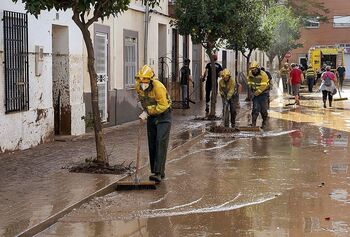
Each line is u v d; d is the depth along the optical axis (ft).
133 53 66.64
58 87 49.75
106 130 56.18
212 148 47.91
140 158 39.83
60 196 28.40
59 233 23.70
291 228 24.40
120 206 28.17
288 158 42.57
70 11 49.16
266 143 50.80
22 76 41.57
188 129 58.49
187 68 82.58
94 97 35.27
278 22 141.18
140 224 25.16
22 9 41.60
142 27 69.10
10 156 39.24
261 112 60.18
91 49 34.88
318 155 43.86
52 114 46.70
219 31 64.18
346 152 45.29
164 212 27.14
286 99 112.78
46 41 45.34
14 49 40.50
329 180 34.40
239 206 28.25
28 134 42.75
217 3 62.90
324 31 208.95
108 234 23.66
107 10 34.19
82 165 35.63
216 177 35.55
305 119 72.69
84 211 27.04
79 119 51.42
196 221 25.63
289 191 31.50
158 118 33.35
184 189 32.12
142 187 31.91
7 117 39.68
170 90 82.64
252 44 89.20
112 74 60.03
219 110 80.64
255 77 59.72
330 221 25.48
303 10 188.55
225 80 58.39
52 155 39.99
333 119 72.54
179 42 87.45
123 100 63.00
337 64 169.48
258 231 24.02
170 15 78.59
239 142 51.57
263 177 35.42
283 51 149.89
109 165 35.94
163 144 33.24
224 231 24.04
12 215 24.80
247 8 67.46
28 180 31.99
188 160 42.04
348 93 130.82
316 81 161.99
